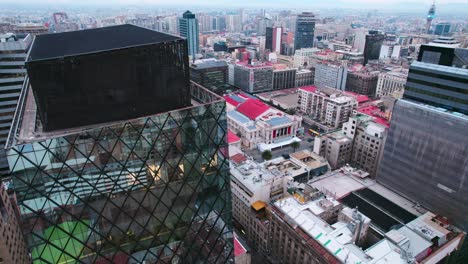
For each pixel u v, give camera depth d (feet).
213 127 204.85
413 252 360.89
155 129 183.52
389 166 513.04
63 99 176.24
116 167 180.14
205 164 213.46
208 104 195.52
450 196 436.76
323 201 434.30
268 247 456.45
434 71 453.17
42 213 169.68
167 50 188.24
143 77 188.14
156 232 212.23
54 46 196.65
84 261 191.83
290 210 415.85
